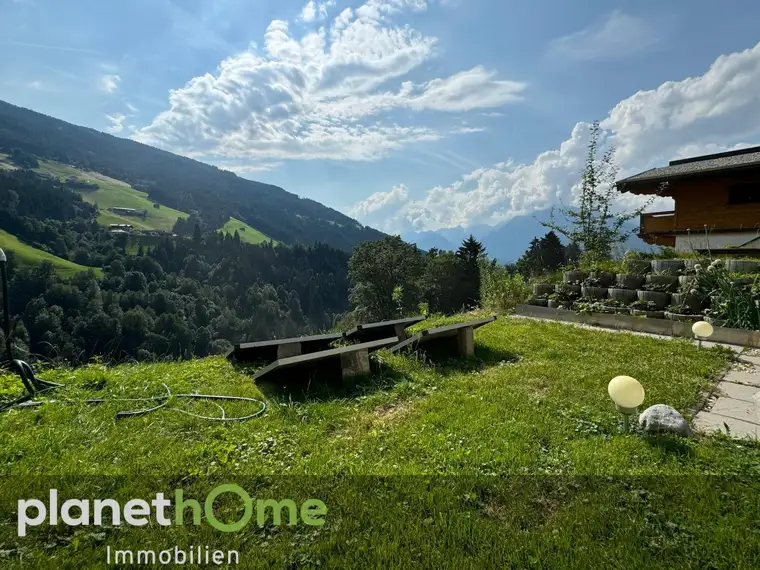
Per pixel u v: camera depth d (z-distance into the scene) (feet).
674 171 45.93
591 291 30.22
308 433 12.38
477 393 15.23
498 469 9.84
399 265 154.92
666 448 10.68
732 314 23.09
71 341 172.45
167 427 12.86
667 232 50.55
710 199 46.39
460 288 148.15
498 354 20.72
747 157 43.57
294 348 21.98
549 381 16.37
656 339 22.36
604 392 14.90
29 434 11.92
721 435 11.45
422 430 12.21
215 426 13.00
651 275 27.94
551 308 30.60
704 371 16.93
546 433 11.75
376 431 12.28
